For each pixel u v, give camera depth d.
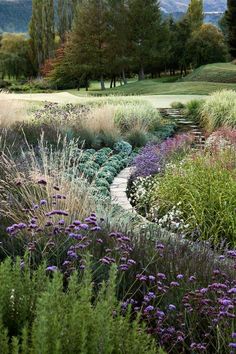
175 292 3.92
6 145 10.45
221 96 21.97
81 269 3.95
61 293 2.71
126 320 2.63
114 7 56.44
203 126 20.06
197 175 8.19
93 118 15.72
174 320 3.63
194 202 7.28
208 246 5.59
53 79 60.72
